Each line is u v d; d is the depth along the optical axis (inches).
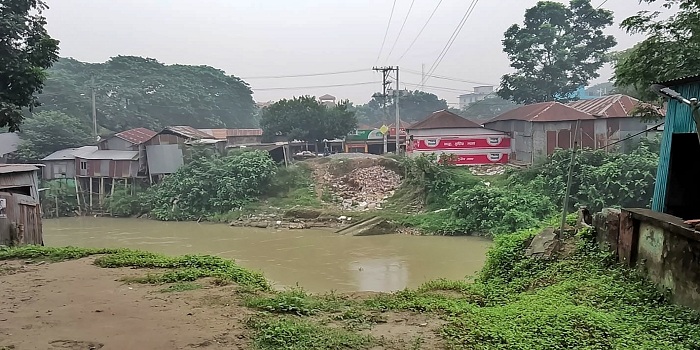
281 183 1561.3
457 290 434.0
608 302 340.5
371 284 709.9
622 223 407.2
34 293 373.7
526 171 1222.3
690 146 406.3
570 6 1993.1
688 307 305.1
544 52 1999.3
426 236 1118.4
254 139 2207.2
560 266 441.7
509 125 1576.0
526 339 264.1
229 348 253.3
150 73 2677.2
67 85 2347.4
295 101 2085.4
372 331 286.5
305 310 324.2
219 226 1369.3
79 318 307.1
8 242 656.4
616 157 1107.3
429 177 1341.0
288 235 1179.9
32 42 640.4
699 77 356.2
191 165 1605.6
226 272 453.1
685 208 418.0
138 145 1718.8
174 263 483.5
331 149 2156.7
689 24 518.9
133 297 359.9
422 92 3484.3
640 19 543.8
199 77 2844.5
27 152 1776.6
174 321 298.8
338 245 1036.5
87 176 1712.6
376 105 3799.2
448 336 273.6
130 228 1365.7
